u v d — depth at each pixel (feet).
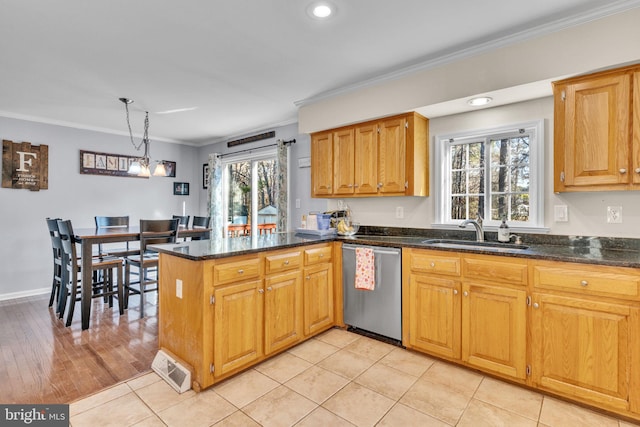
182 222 16.76
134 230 12.31
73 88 10.47
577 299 6.12
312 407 6.26
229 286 7.09
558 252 6.86
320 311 9.55
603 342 5.89
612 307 5.80
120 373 7.47
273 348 8.04
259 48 7.97
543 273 6.44
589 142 6.77
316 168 11.90
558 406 6.29
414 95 9.16
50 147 14.29
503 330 6.97
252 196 17.03
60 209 14.58
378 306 9.10
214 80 9.93
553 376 6.40
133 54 8.19
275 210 16.24
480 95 8.08
